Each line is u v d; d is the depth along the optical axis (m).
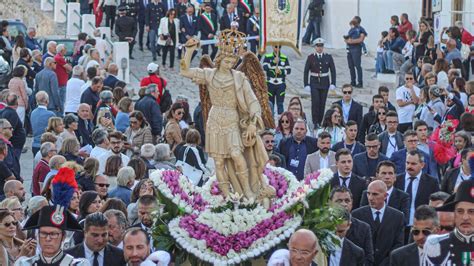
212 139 13.84
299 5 28.03
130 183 17.66
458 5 37.72
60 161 18.83
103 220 13.78
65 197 12.42
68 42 35.00
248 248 13.73
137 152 22.03
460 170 18.64
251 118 13.73
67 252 13.80
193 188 14.38
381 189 16.48
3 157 19.62
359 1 42.28
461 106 25.69
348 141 21.53
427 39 35.19
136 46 40.59
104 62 35.22
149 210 14.98
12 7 39.91
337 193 15.88
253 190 14.11
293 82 36.91
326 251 14.16
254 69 13.98
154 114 24.92
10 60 32.31
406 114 27.02
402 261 14.20
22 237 15.32
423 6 39.34
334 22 42.47
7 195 17.22
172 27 37.25
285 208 13.98
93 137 21.06
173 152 22.53
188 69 13.79
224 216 13.88
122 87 28.06
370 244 16.05
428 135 21.86
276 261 12.08
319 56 30.70
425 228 14.05
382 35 37.56
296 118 23.86
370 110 25.66
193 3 40.41
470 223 12.08
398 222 16.58
